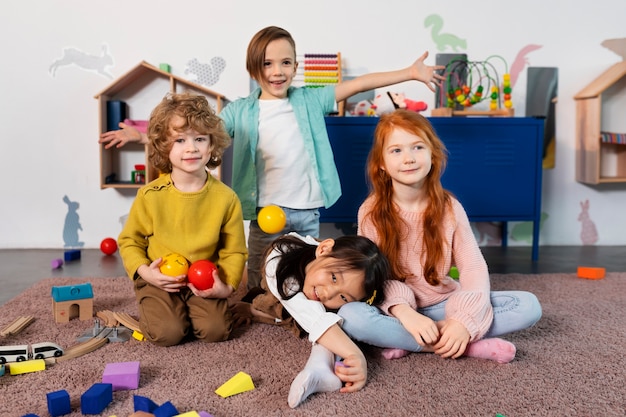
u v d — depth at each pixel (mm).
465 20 2438
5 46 2350
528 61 2473
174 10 2363
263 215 1479
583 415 942
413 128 1264
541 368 1137
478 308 1163
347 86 1779
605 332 1354
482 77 2461
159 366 1147
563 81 2496
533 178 2219
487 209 2205
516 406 972
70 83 2377
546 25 2467
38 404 972
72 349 1209
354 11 2402
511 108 2311
